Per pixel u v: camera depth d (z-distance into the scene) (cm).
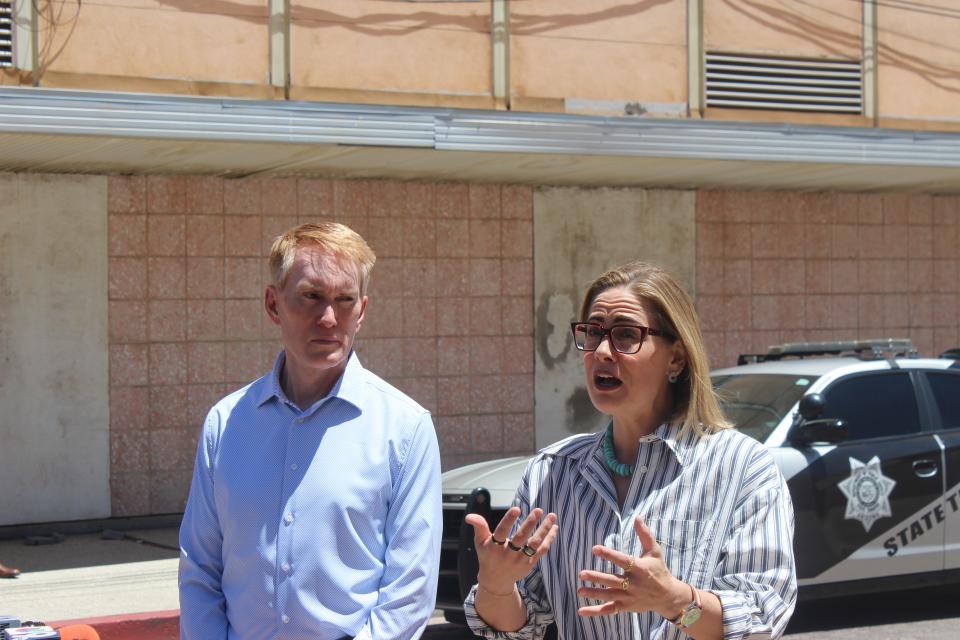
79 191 1026
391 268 1138
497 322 1177
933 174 1151
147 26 980
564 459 318
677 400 308
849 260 1312
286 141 890
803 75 1209
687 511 291
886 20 1240
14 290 1006
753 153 1030
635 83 1149
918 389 769
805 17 1210
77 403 1026
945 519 746
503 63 1102
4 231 1003
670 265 1239
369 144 916
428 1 1078
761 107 1195
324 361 320
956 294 1359
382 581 316
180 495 1059
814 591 707
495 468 735
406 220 1143
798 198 1290
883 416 752
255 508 316
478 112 948
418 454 322
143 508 1047
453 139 942
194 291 1063
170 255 1055
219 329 1072
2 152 911
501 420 1177
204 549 328
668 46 1161
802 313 1291
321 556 311
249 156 962
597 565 299
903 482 735
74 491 1024
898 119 1245
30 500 1010
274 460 319
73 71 955
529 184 1184
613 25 1140
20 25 937
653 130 998
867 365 771
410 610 312
